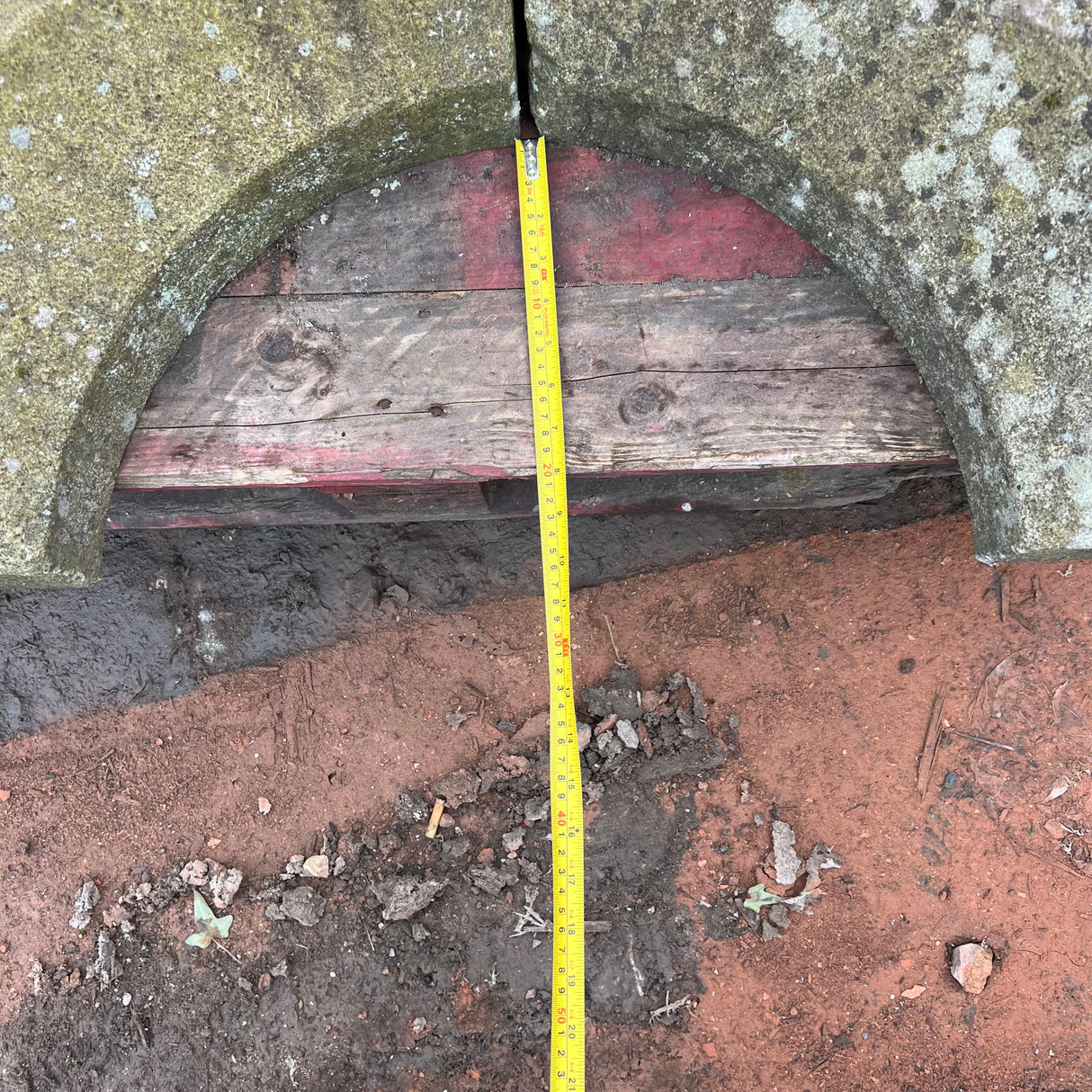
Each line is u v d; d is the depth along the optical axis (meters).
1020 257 1.31
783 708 2.33
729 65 1.30
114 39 1.25
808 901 2.24
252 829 2.36
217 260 1.46
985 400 1.39
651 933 2.26
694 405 1.60
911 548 2.32
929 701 2.29
